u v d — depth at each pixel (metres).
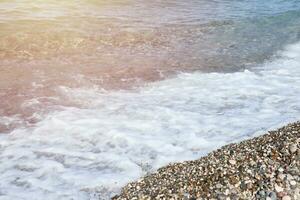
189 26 28.50
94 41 23.72
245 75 17.80
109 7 35.47
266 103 14.16
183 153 10.48
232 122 12.49
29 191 8.91
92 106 14.23
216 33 26.59
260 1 42.25
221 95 15.20
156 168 9.67
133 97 15.21
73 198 8.56
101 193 8.70
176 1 41.25
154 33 26.08
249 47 23.09
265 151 8.65
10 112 13.59
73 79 17.20
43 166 10.03
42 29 25.42
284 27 28.17
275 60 20.42
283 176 7.59
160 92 15.79
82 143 11.32
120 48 22.66
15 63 19.34
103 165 10.05
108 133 11.84
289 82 16.67
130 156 10.45
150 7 36.72
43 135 11.85
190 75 17.97
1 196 8.68
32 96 15.11
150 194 7.80
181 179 8.19
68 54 21.16
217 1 42.12
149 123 12.62
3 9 31.05
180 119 12.88
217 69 18.97
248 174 7.81
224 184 7.62
